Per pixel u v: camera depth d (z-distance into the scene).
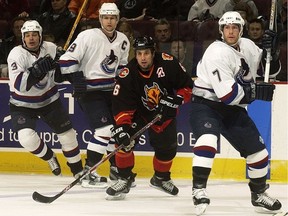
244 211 13.88
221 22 12.98
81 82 15.80
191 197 15.30
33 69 15.48
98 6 20.38
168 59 14.12
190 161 17.72
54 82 16.44
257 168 13.31
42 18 19.81
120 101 13.94
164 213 13.59
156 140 14.62
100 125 15.95
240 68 13.02
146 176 17.89
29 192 15.86
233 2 19.48
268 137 17.22
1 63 19.62
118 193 14.83
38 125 18.33
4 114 18.50
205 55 13.08
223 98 12.77
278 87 17.11
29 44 16.05
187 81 14.16
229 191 16.02
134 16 20.41
